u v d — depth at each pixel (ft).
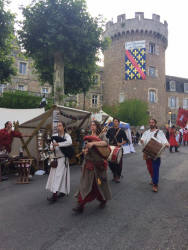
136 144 76.38
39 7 32.83
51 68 42.93
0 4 33.88
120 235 9.56
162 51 117.80
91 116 28.50
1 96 61.67
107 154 11.84
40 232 9.84
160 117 113.91
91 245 8.73
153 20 112.27
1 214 11.99
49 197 14.78
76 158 29.09
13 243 8.95
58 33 32.73
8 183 19.11
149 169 17.07
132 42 109.91
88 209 12.56
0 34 36.17
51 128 24.23
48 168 23.45
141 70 108.99
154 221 11.04
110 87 117.91
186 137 64.18
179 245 8.82
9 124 20.97
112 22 117.60
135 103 95.35
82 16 33.96
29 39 36.22
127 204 13.41
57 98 37.09
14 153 25.13
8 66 49.47
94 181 11.76
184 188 17.19
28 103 59.77
